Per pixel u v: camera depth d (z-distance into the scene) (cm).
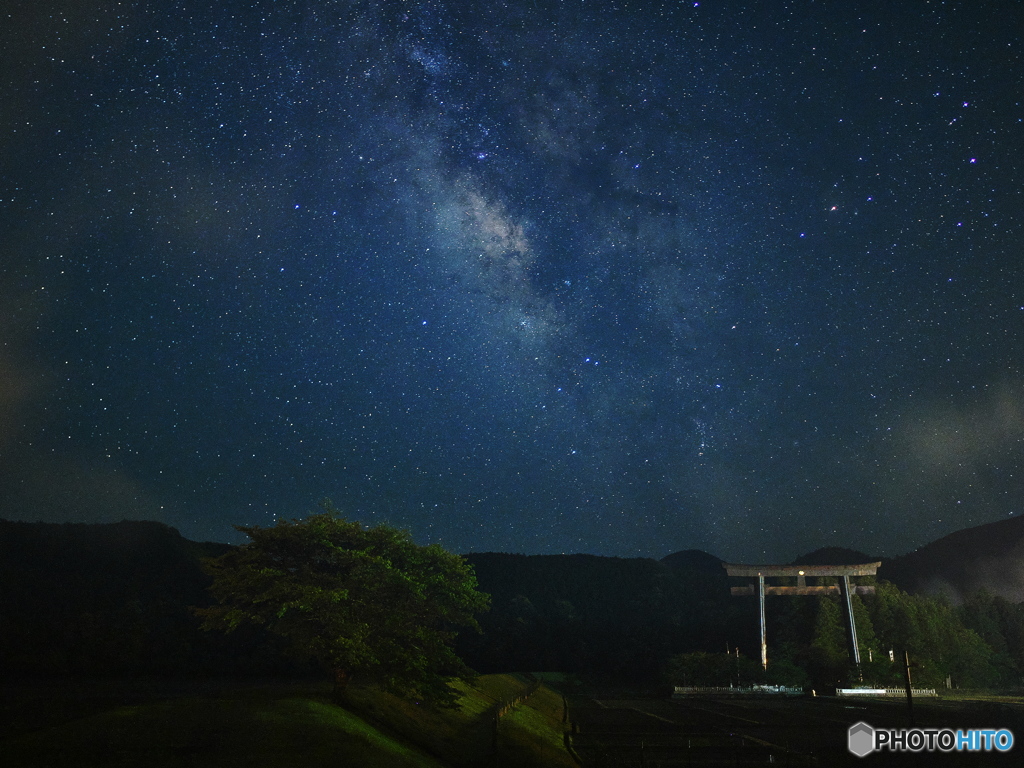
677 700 7481
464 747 3822
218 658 9056
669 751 3872
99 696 5791
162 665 8581
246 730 2756
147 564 13900
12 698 5438
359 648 3225
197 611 3456
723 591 17500
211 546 15700
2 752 2478
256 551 3491
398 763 2823
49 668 7925
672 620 14625
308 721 2953
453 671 3709
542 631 13425
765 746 3956
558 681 10344
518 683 7706
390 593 3550
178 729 2750
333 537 3619
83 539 14312
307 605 3203
